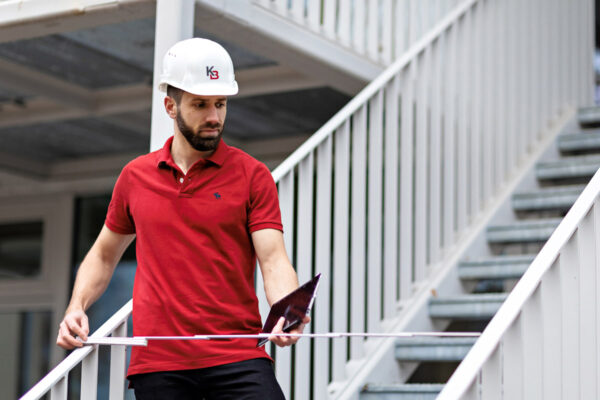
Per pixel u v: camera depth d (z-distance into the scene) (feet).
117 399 19.40
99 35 31.30
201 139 17.16
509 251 35.81
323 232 25.54
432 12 36.76
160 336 17.01
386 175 28.35
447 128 31.27
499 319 13.62
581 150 37.93
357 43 32.45
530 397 14.48
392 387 25.43
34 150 44.27
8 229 49.06
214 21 27.20
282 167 23.94
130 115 39.01
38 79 34.91
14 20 27.76
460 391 12.39
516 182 34.14
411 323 27.91
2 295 48.62
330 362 33.24
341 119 26.12
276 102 37.37
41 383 17.11
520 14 36.09
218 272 17.10
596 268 16.51
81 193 46.70
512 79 35.06
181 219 17.26
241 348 16.99
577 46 40.73
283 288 16.88
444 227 30.81
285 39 28.96
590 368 16.17
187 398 17.04
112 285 46.01
